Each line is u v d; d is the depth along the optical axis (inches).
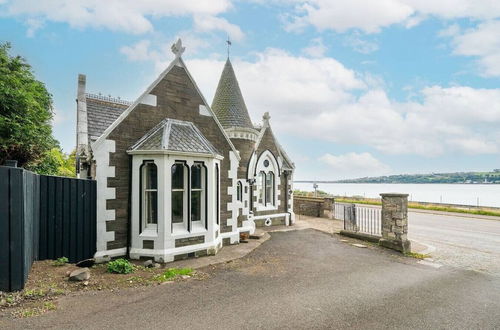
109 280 258.7
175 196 364.5
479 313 218.2
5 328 163.8
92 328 171.2
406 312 217.0
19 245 206.5
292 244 463.5
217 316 196.9
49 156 611.2
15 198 205.5
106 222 332.2
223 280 276.8
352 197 1569.9
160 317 191.5
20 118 426.6
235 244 452.4
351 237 524.1
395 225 436.8
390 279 298.2
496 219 834.8
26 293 204.4
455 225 719.1
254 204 633.6
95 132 389.1
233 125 570.9
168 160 344.2
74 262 301.6
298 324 190.2
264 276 293.7
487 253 427.8
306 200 864.9
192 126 405.7
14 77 451.5
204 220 382.0
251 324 186.9
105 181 332.5
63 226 291.1
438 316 211.3
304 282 278.8
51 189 280.1
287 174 703.7
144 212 350.0
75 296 216.1
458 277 311.6
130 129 353.7
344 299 238.4
